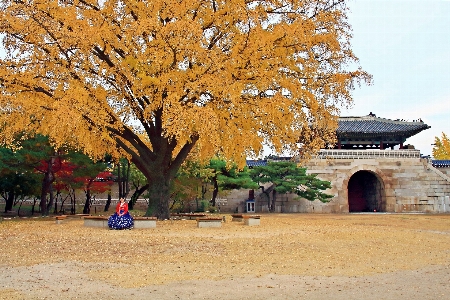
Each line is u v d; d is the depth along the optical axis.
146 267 12.05
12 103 22.89
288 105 24.31
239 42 23.95
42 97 24.88
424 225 29.12
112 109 25.11
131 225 22.50
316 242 17.72
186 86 22.36
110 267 12.04
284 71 25.95
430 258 14.20
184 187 45.66
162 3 22.39
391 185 56.03
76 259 13.27
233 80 23.47
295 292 9.33
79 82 23.44
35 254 14.16
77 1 24.00
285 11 26.47
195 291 9.36
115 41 23.78
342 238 19.31
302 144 28.06
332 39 25.47
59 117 20.61
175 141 27.64
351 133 57.84
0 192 42.97
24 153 32.53
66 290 9.47
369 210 61.22
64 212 49.22
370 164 56.03
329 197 51.59
